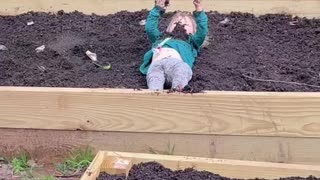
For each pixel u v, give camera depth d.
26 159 2.00
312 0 2.75
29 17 2.83
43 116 1.96
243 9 2.80
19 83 2.18
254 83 2.12
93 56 2.41
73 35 2.63
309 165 1.76
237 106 1.87
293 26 2.67
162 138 1.93
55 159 2.00
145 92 1.90
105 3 2.84
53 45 2.54
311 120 1.86
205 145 1.92
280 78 2.16
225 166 1.72
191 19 2.39
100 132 1.95
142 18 2.78
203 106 1.88
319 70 2.23
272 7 2.79
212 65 2.29
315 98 1.84
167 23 2.67
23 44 2.55
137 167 1.75
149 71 2.13
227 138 1.91
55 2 2.87
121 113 1.92
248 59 2.35
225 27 2.68
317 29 2.62
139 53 2.46
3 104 1.96
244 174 1.72
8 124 1.98
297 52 2.42
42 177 1.89
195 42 2.35
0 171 1.95
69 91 1.92
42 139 1.99
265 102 1.86
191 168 1.74
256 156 1.91
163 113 1.90
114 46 2.52
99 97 1.92
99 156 1.76
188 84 2.10
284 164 1.72
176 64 2.11
